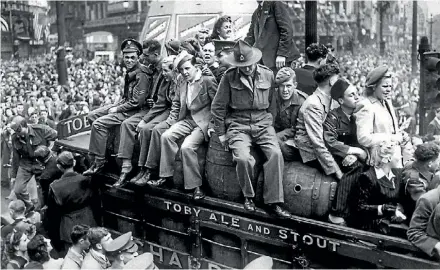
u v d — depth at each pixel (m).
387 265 3.90
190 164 4.94
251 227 4.66
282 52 5.80
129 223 5.91
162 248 5.52
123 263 4.88
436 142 4.75
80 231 4.92
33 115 8.86
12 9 13.00
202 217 5.03
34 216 6.30
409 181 4.06
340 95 4.28
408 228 3.88
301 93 4.81
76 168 6.85
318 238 4.25
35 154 6.76
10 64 12.85
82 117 7.32
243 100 4.57
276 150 4.41
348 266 4.23
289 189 4.44
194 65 5.18
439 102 5.43
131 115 5.98
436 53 5.34
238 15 7.93
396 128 4.33
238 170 4.50
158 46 5.84
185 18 8.08
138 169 5.82
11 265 5.36
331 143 4.33
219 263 5.05
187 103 5.11
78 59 14.22
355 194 4.15
